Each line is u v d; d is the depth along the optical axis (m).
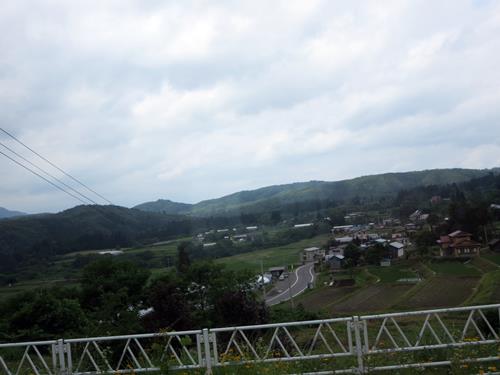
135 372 6.80
